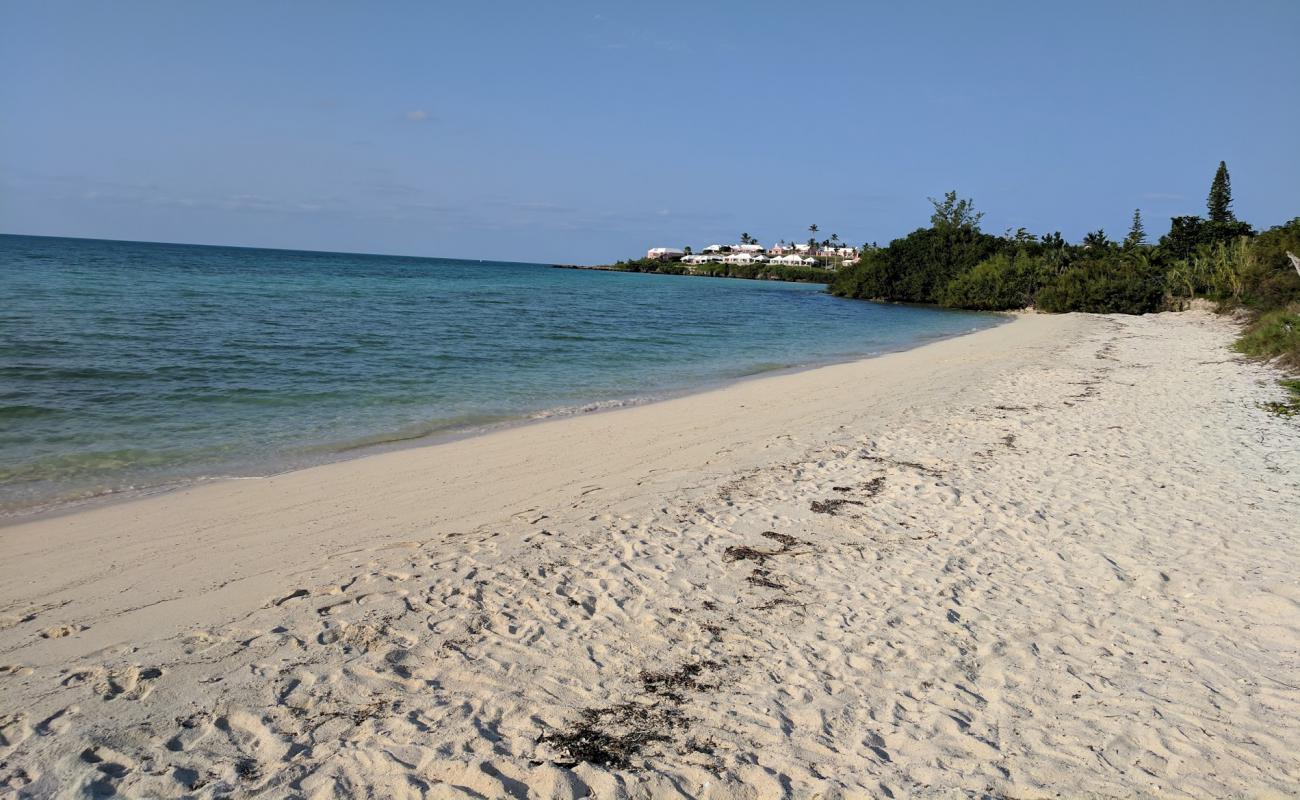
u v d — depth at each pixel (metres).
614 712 4.26
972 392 15.36
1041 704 4.36
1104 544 6.84
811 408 13.84
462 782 3.59
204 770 3.64
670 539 6.99
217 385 14.77
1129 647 5.00
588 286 81.06
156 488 8.60
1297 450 10.03
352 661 4.73
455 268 154.00
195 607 5.49
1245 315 32.94
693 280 121.88
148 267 63.56
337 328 26.12
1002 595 5.84
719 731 4.09
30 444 10.20
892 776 3.68
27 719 4.00
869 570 6.34
